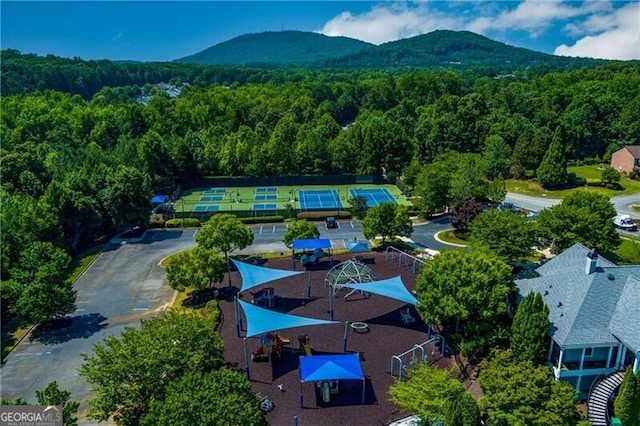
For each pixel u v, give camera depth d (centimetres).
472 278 3994
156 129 13300
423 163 11644
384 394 3653
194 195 10288
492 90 17412
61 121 13675
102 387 2928
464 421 2769
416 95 19075
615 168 11062
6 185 7975
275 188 10931
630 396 3005
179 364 3027
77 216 6744
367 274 5159
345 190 10638
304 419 3381
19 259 5100
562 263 4494
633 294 3691
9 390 3803
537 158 10212
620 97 14062
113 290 5588
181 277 4994
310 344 4322
